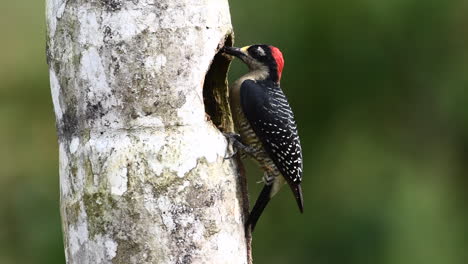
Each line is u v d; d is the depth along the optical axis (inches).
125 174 294.2
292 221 603.2
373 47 580.4
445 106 603.5
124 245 295.0
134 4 296.8
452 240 591.8
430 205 589.9
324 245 587.8
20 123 637.3
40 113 640.4
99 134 297.9
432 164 608.1
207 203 301.7
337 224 587.5
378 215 579.8
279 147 367.2
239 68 552.4
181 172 297.1
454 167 609.3
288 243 601.3
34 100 641.0
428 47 591.8
